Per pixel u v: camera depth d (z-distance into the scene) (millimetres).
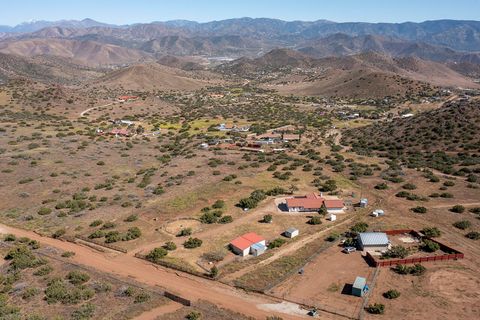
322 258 62375
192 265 60844
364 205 83375
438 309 48781
